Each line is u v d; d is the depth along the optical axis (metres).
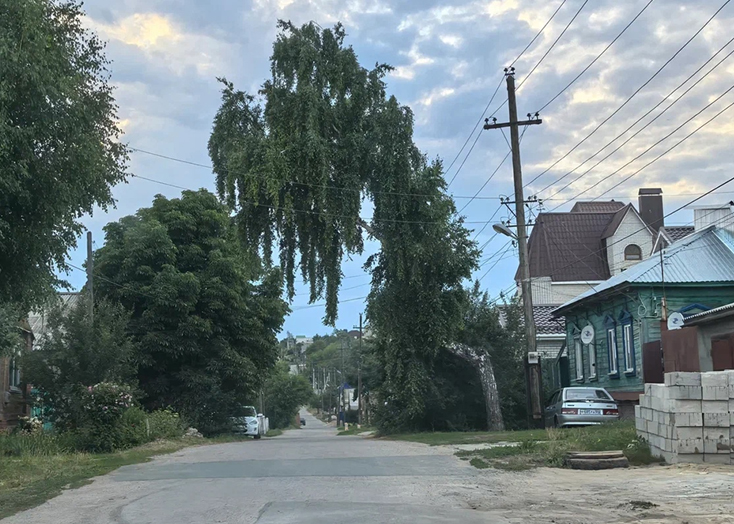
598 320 31.33
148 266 30.92
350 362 84.12
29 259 13.20
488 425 27.91
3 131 11.30
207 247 33.41
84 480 12.98
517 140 26.44
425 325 27.36
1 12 12.07
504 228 26.22
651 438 13.80
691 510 8.59
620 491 10.12
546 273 48.44
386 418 30.03
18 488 12.06
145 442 23.00
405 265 27.12
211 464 14.97
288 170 25.45
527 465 13.30
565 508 8.97
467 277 27.91
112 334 23.48
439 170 27.45
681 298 25.91
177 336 30.42
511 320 31.12
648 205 49.91
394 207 26.75
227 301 32.09
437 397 27.98
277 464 14.45
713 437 12.44
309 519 8.27
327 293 26.97
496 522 8.08
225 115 28.14
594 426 19.08
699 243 27.27
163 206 33.34
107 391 21.11
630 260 46.44
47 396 22.39
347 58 27.12
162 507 9.40
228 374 31.67
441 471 12.86
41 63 12.20
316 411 171.88
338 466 13.79
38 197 12.57
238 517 8.51
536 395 24.98
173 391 31.50
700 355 20.59
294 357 168.38
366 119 27.44
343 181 26.59
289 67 27.11
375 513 8.63
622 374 28.28
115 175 14.98
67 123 12.66
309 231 26.77
